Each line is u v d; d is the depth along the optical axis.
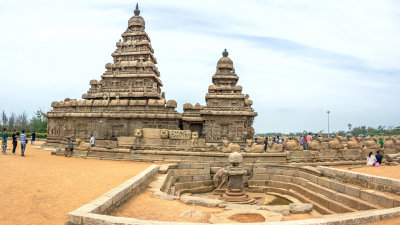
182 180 23.12
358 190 16.56
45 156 25.25
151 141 25.81
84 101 37.78
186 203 13.41
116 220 8.43
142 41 43.50
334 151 27.53
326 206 18.12
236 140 39.56
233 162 19.52
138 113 35.38
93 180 15.27
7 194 11.15
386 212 10.60
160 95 40.66
